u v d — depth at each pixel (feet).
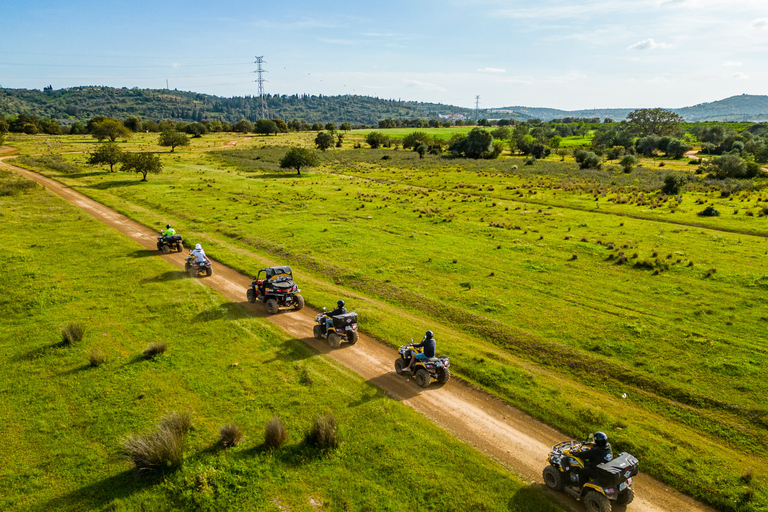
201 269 84.79
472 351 54.90
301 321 64.28
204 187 193.06
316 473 34.22
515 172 266.16
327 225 127.95
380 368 51.13
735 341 57.72
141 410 42.27
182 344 56.13
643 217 138.92
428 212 145.07
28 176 213.05
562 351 55.26
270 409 42.45
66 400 44.16
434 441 37.93
